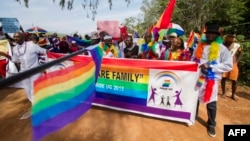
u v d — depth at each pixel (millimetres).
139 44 6051
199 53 3957
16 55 4852
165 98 4145
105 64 4445
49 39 10633
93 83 2266
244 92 6648
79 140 3500
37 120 1166
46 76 1263
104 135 3666
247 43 8359
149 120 4227
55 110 1365
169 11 5492
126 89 4406
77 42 8430
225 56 3656
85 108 1955
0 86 803
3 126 3990
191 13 21703
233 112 5004
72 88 1637
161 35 5574
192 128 4008
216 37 3756
